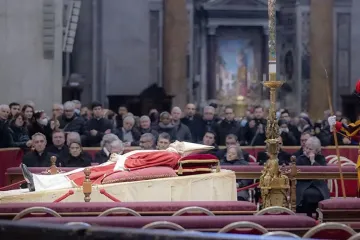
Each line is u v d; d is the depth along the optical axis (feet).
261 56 116.06
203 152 37.29
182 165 32.78
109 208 27.02
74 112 59.47
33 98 77.00
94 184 31.68
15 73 76.59
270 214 26.66
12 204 27.43
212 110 63.93
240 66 115.96
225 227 22.20
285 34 112.06
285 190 31.01
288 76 111.24
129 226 23.36
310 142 43.11
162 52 105.40
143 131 57.67
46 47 76.84
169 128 58.75
